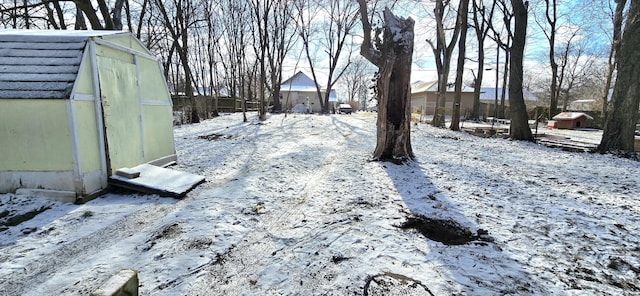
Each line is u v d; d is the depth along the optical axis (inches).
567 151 314.3
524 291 80.1
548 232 115.1
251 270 91.8
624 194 162.2
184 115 615.5
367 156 258.5
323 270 90.9
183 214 134.3
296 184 183.8
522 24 380.8
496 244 106.0
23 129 145.8
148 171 185.6
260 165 233.8
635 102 291.6
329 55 1019.9
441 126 572.1
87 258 98.3
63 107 144.1
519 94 393.4
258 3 668.7
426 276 86.4
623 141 297.1
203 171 216.2
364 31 234.4
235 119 682.2
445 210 137.6
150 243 108.0
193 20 743.1
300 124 560.1
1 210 136.2
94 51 159.3
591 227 119.2
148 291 81.1
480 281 84.0
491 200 151.8
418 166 222.8
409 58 222.5
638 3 279.3
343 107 1149.7
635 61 285.6
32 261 96.5
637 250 101.1
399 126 230.4
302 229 119.4
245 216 133.3
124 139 184.9
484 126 593.3
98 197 159.3
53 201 148.5
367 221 124.8
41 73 146.7
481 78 819.4
